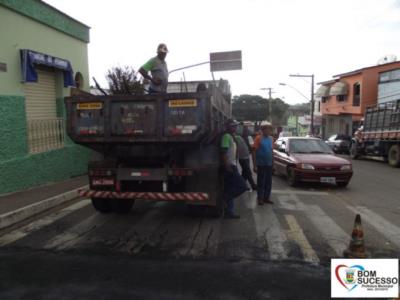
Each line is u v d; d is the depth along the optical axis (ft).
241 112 232.94
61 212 24.84
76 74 43.75
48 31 36.22
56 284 13.66
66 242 18.43
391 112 61.98
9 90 29.78
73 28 41.37
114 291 13.11
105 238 19.11
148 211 25.17
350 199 30.60
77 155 40.24
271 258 16.30
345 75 130.41
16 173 29.63
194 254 16.78
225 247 17.75
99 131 20.16
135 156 21.17
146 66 23.98
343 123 139.33
